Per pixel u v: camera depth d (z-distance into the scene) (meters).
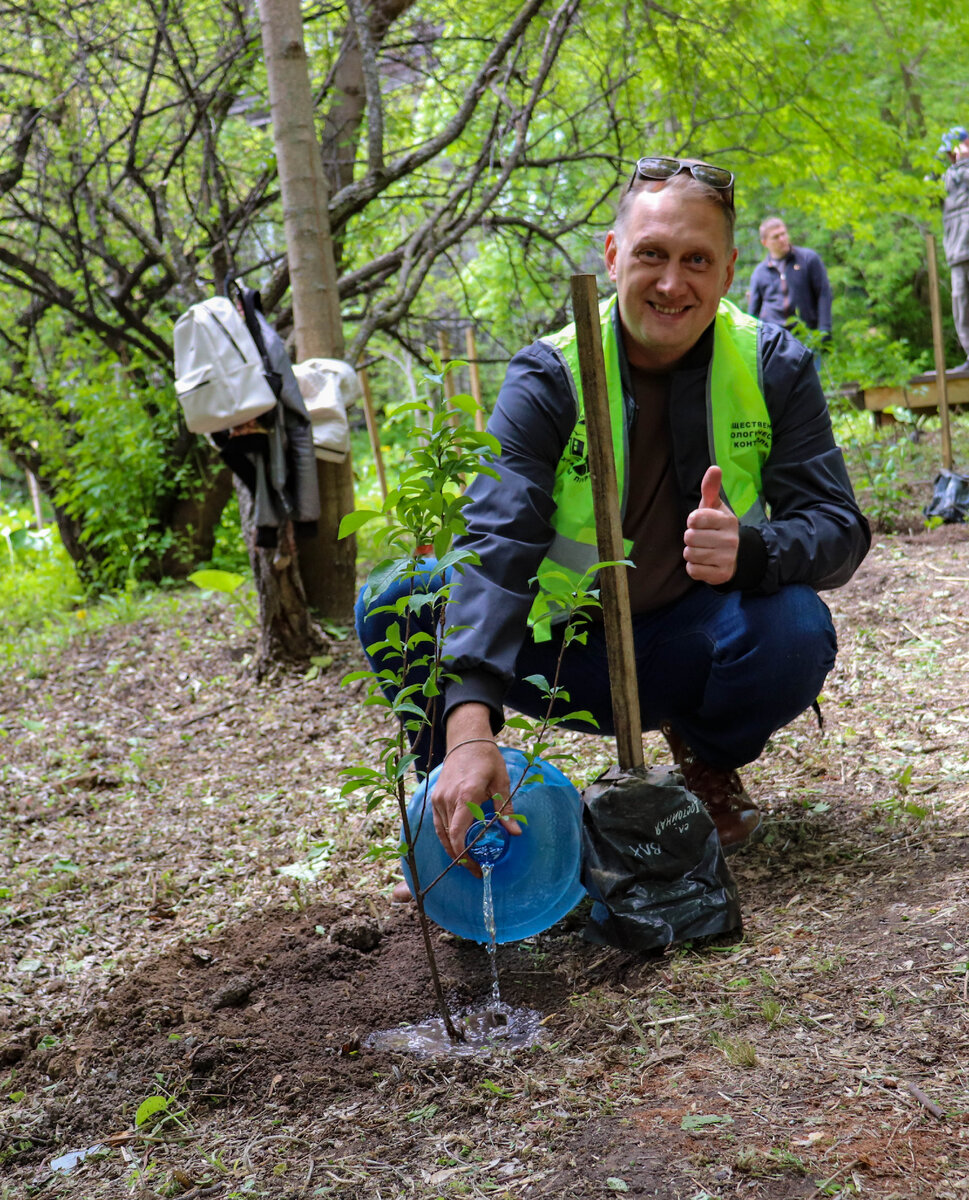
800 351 2.61
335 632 6.09
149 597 8.23
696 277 2.35
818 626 2.55
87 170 7.82
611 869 2.32
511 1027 2.14
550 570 2.64
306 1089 2.00
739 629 2.56
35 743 5.12
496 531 2.38
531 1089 1.89
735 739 2.68
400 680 2.09
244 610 6.96
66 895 3.26
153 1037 2.22
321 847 3.34
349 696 5.22
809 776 3.22
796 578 2.53
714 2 7.55
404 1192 1.67
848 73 8.18
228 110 8.12
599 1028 2.05
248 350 5.20
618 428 2.52
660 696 2.78
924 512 6.76
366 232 8.27
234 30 7.38
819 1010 1.98
